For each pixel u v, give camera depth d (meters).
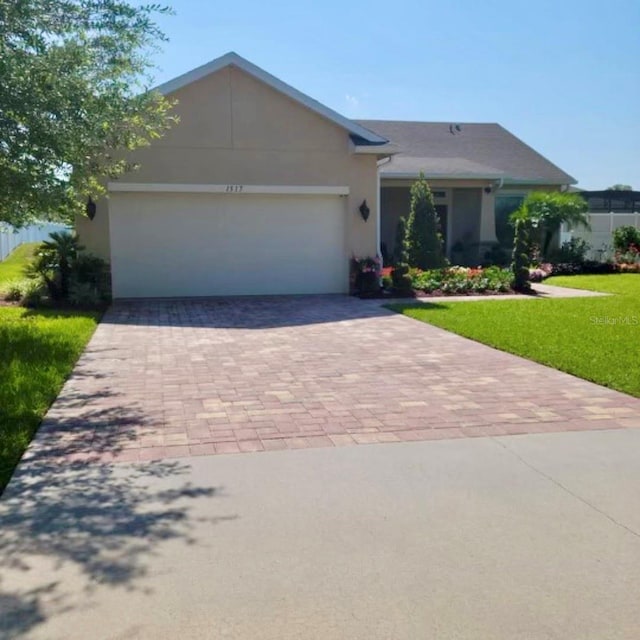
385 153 15.54
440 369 7.94
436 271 17.45
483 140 28.39
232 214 15.42
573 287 18.02
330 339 10.05
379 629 2.90
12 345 8.84
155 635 2.85
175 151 14.66
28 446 5.16
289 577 3.29
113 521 3.88
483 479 4.53
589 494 4.29
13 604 3.06
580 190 30.61
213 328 11.11
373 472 4.65
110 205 14.77
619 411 6.12
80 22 7.89
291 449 5.11
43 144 7.78
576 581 3.27
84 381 7.33
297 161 15.29
